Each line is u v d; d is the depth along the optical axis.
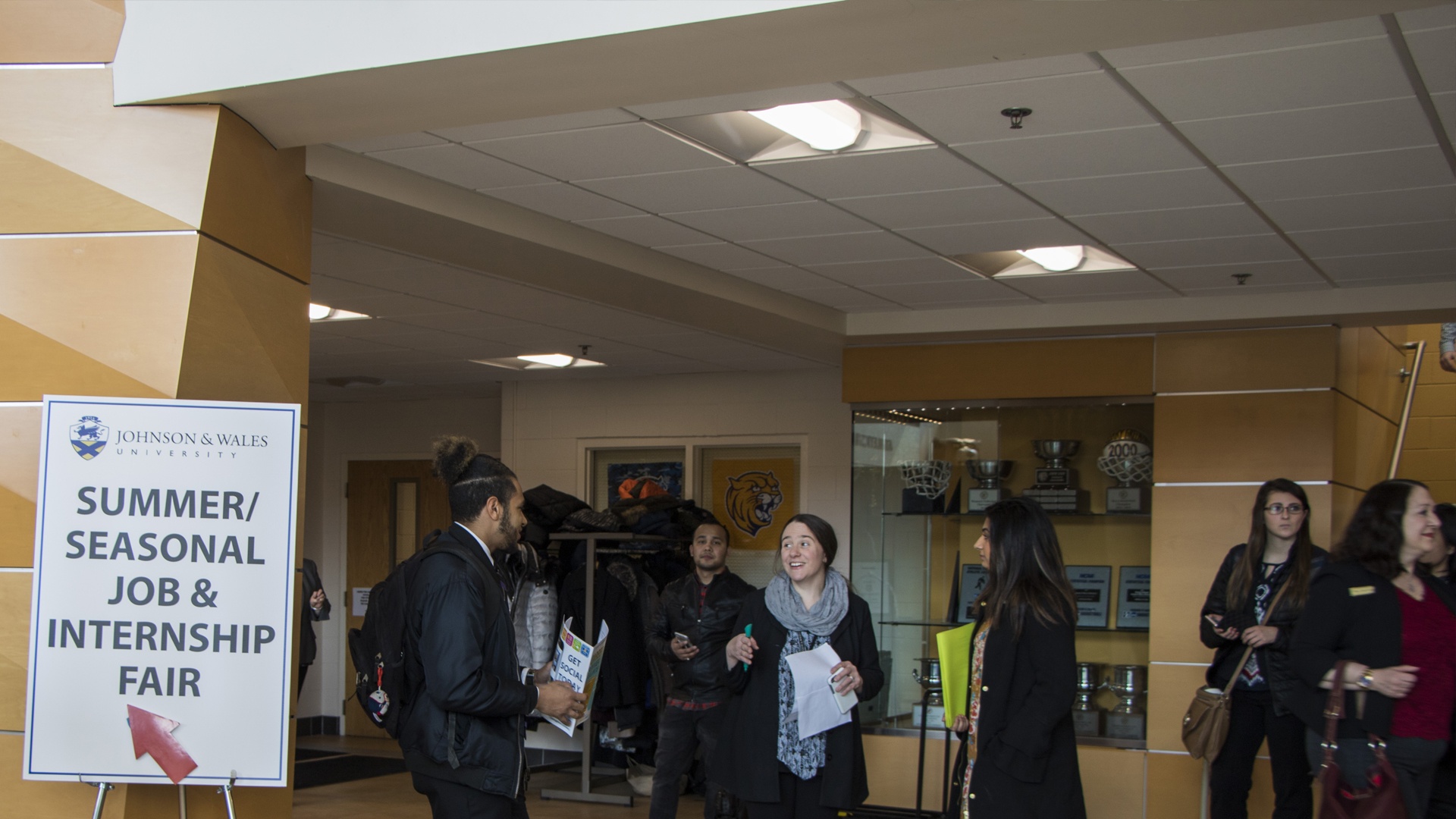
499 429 8.92
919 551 6.39
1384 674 3.19
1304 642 3.36
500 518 3.06
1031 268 5.12
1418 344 7.05
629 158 3.58
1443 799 3.33
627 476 8.06
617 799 6.69
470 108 2.97
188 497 2.62
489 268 4.60
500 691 2.86
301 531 3.11
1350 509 5.92
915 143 3.44
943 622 6.29
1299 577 4.39
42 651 2.56
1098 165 3.60
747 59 2.68
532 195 3.97
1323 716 3.30
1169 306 5.62
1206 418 5.74
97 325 2.81
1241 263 4.86
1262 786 5.38
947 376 6.24
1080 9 2.40
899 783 6.22
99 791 2.57
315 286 5.11
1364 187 3.79
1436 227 4.25
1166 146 3.43
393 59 2.71
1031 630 3.03
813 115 3.30
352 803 6.65
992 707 3.04
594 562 6.80
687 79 2.79
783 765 3.55
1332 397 5.54
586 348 6.77
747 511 7.70
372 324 6.02
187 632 2.60
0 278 2.84
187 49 2.86
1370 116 3.16
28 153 2.88
